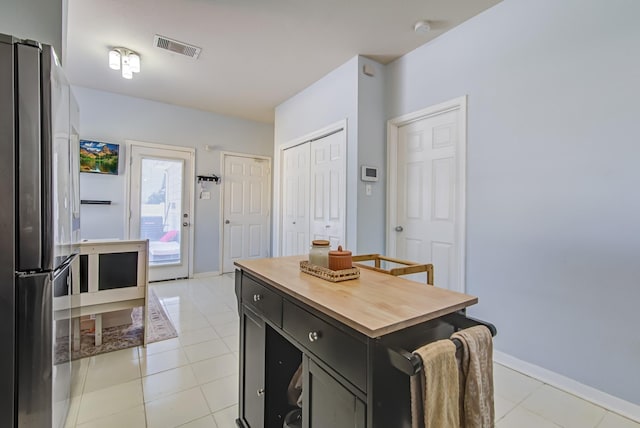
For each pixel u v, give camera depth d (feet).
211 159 15.72
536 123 6.59
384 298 3.41
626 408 5.43
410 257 9.76
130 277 7.93
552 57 6.35
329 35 8.65
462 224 7.95
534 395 6.01
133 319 9.73
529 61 6.70
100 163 12.85
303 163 12.84
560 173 6.24
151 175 14.14
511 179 7.01
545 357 6.45
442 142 8.81
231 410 5.58
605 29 5.67
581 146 5.96
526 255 6.75
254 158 17.06
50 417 3.94
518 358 6.88
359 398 2.68
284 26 8.22
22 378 3.73
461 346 2.77
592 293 5.82
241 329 5.06
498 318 7.23
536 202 6.59
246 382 4.88
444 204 8.75
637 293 5.34
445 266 8.68
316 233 12.01
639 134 5.32
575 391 6.01
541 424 5.23
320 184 11.80
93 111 12.78
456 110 8.40
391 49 9.36
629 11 5.42
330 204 11.27
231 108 15.01
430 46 8.89
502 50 7.18
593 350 5.82
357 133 9.80
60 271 4.28
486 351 2.91
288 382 4.50
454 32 8.23
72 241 5.28
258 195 17.28
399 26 8.19
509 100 7.06
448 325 3.22
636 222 5.35
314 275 4.39
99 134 12.92
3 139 3.57
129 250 7.91
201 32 8.53
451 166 8.57
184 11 7.63
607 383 5.65
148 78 11.60
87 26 8.27
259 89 12.51
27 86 3.67
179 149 14.78
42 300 3.80
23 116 3.65
